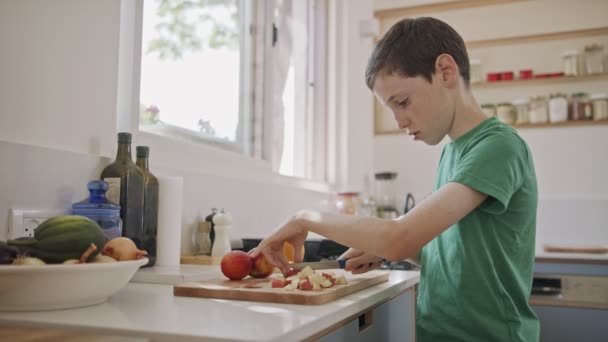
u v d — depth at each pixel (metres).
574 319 2.34
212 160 1.69
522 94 3.31
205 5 1.87
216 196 1.62
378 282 1.07
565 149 3.21
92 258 0.73
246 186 1.82
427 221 0.90
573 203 3.16
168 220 1.21
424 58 1.04
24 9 0.98
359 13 3.11
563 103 3.14
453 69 1.06
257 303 0.77
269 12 2.17
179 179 1.24
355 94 3.03
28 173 0.96
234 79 2.04
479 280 1.01
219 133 1.94
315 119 2.91
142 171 1.15
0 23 0.93
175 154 1.49
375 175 3.26
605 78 3.14
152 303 0.77
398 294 1.13
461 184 0.93
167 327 0.59
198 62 1.82
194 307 0.73
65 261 0.71
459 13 3.46
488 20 3.40
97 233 0.74
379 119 3.65
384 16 3.61
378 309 0.99
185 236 1.46
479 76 3.33
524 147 1.04
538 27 3.31
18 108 0.97
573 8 3.25
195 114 1.80
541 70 3.28
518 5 3.35
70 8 1.09
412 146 3.55
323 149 2.93
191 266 1.22
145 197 1.16
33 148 0.98
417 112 1.06
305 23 2.77
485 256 1.02
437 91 1.06
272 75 2.17
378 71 1.09
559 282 2.41
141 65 1.44
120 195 1.09
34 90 1.00
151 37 1.58
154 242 1.18
